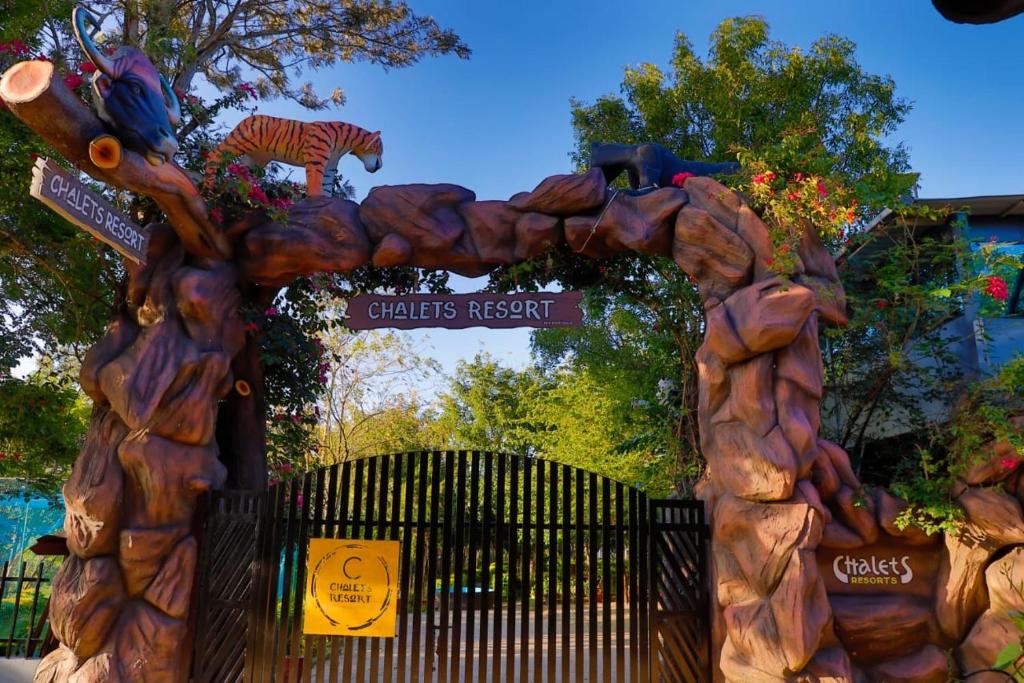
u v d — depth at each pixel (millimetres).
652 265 7078
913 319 6285
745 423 5199
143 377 5504
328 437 17812
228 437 6828
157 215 6312
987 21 1642
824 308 5441
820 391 5246
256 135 7293
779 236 5371
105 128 5012
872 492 5453
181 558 5422
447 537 5664
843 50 14578
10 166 7133
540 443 17891
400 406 19062
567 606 5508
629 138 14930
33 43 8125
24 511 14445
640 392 9977
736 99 14141
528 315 6168
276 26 13625
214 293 5879
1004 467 5031
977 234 9148
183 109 7230
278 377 7891
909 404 6633
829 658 4895
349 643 5539
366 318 6324
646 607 5473
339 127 7598
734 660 4945
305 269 6148
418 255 6137
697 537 5574
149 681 5176
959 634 5141
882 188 6129
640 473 10508
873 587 5270
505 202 6176
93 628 5203
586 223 5934
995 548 5035
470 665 5434
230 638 5609
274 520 5734
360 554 5648
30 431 9258
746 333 5188
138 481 5438
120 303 6426
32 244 7934
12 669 6230
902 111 14922
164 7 10977
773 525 4965
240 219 6078
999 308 6262
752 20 14484
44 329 9258
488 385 22219
